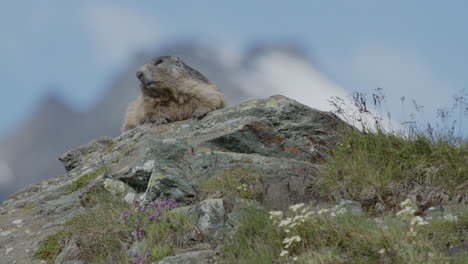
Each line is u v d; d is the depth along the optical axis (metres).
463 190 22.84
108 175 28.83
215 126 31.88
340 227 19.02
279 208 24.17
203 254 20.67
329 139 29.16
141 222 23.42
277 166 26.45
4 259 25.08
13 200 33.12
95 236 23.62
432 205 22.52
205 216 22.80
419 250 17.34
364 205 23.11
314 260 17.83
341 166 25.16
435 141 25.62
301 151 30.11
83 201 27.89
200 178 26.44
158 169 26.11
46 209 29.34
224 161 27.20
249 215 22.02
